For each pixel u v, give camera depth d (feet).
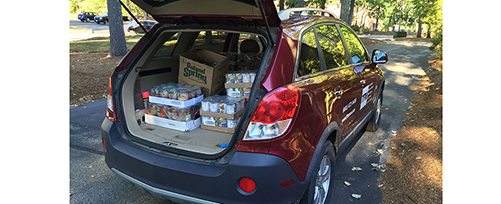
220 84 10.36
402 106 19.58
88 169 11.23
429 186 10.08
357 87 10.75
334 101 8.71
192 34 11.22
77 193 9.73
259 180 6.59
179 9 8.61
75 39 62.80
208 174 6.88
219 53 11.64
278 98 6.73
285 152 6.73
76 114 17.28
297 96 7.00
